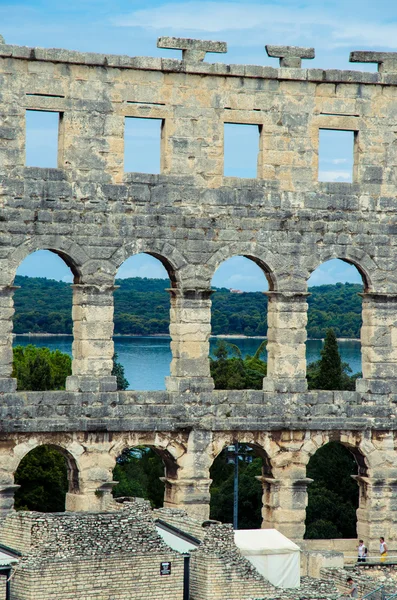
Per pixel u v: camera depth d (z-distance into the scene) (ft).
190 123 595.06
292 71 605.31
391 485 613.11
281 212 604.49
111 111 585.22
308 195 608.60
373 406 611.06
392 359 615.57
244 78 601.21
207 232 595.88
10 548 462.60
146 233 588.50
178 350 593.01
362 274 617.62
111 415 579.48
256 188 602.03
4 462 566.36
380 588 517.55
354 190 613.11
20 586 453.17
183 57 595.06
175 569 474.90
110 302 583.58
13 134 572.51
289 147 606.96
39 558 454.81
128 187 586.86
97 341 581.53
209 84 597.11
